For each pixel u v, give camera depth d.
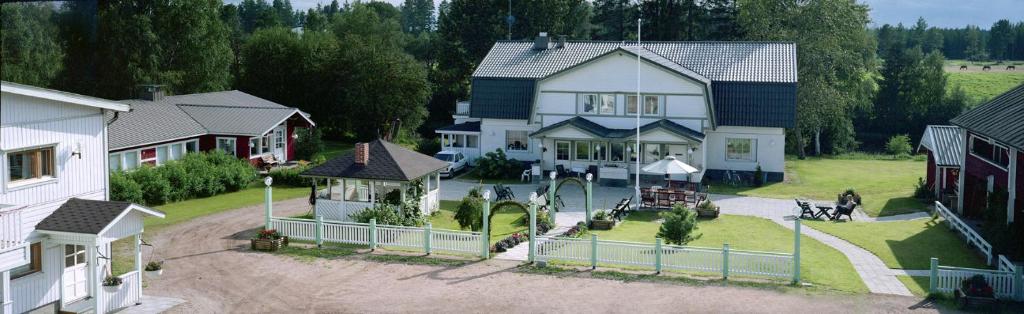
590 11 95.12
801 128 70.94
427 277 27.67
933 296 25.11
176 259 30.09
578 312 24.00
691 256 28.05
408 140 73.50
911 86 95.56
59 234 22.14
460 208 34.34
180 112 52.12
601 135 49.25
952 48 168.88
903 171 58.78
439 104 86.31
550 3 80.62
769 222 38.50
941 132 43.41
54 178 22.72
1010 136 30.95
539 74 54.53
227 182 45.81
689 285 26.61
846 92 73.69
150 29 66.62
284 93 73.69
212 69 71.75
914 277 27.80
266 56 74.06
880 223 37.97
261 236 31.56
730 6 85.31
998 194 33.47
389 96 70.38
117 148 43.78
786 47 55.06
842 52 68.88
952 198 40.38
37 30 57.00
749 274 27.52
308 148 58.47
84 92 61.56
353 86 69.56
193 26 69.56
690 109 50.16
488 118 54.34
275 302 25.11
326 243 32.47
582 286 26.56
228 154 48.91
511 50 58.84
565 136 50.22
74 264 23.56
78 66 60.84
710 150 52.00
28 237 21.81
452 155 53.47
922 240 33.72
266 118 54.00
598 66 51.06
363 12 89.38
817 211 41.81
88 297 23.86
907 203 43.22
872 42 76.75
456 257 30.25
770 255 27.16
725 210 41.97
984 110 37.50
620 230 36.16
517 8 80.50
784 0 68.50
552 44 59.50
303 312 24.16
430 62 99.81
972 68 142.75
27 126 21.69
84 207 22.84
